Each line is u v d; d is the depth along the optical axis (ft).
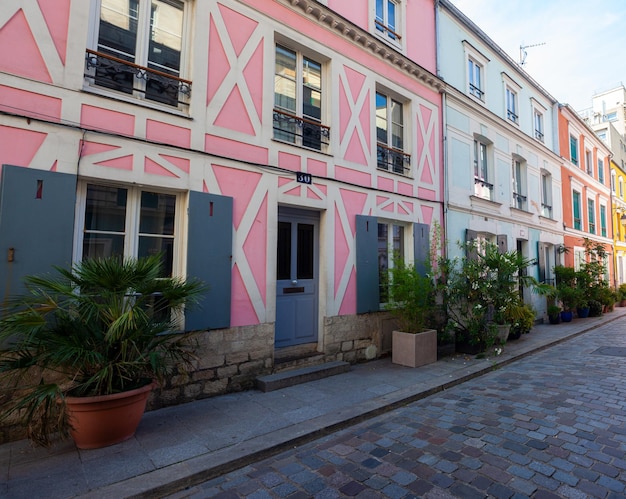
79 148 12.80
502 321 26.32
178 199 15.40
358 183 21.93
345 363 19.51
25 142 11.91
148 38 14.99
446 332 23.44
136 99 14.34
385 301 23.52
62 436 10.76
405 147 26.13
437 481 9.43
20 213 11.62
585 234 53.72
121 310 10.84
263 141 17.66
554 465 10.12
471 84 32.68
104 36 14.02
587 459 10.43
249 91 17.29
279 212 19.19
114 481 9.15
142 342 11.43
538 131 43.57
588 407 14.42
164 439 11.42
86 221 13.43
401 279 21.09
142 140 14.06
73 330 10.51
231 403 14.62
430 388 16.65
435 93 28.17
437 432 12.46
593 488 9.02
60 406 10.16
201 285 14.52
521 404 14.93
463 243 27.20
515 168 39.34
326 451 11.28
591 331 34.96
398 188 24.54
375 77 23.58
